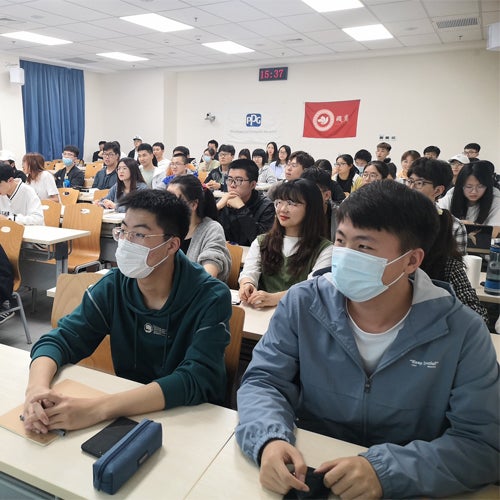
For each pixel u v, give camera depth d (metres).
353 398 1.03
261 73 9.25
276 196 2.13
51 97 9.91
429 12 5.60
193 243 2.21
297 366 1.12
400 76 8.01
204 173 7.24
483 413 0.91
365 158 7.08
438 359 0.96
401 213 0.90
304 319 1.09
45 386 1.14
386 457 0.87
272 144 8.56
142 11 5.81
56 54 8.85
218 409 1.14
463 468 0.86
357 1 5.26
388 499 0.83
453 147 7.80
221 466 0.92
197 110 10.24
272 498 0.83
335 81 8.59
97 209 3.73
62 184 6.80
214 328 1.28
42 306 3.69
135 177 4.42
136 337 1.36
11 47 8.27
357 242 0.93
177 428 1.05
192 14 5.87
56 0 5.47
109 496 0.82
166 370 1.34
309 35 6.84
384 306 0.99
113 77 10.88
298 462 0.87
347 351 1.02
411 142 8.12
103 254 3.88
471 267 2.27
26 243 3.31
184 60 9.13
